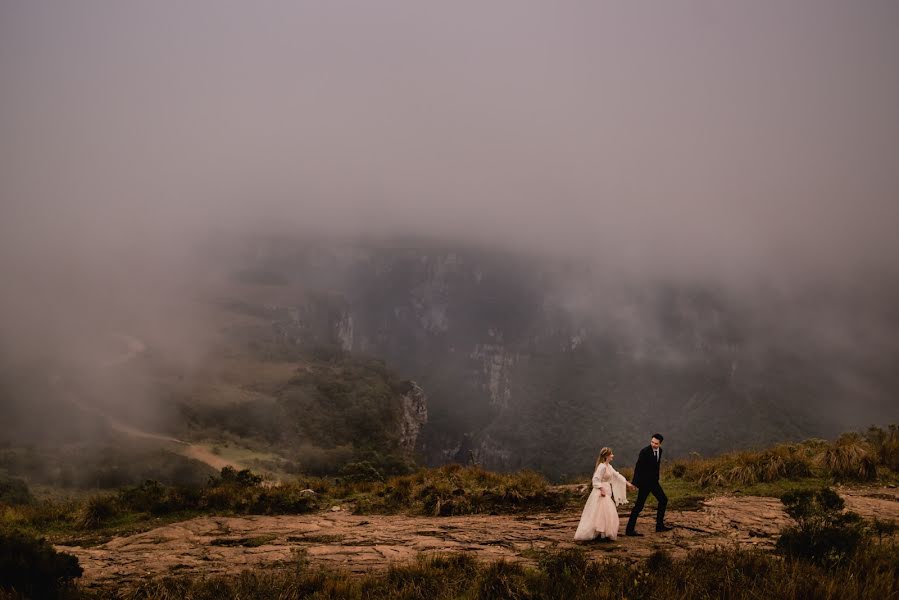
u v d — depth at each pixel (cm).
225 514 1733
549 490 1797
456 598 920
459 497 1730
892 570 856
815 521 1016
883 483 1638
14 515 1759
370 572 1103
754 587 835
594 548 1147
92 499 1755
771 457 1786
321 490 2059
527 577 940
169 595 990
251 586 1004
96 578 1141
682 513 1430
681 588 857
